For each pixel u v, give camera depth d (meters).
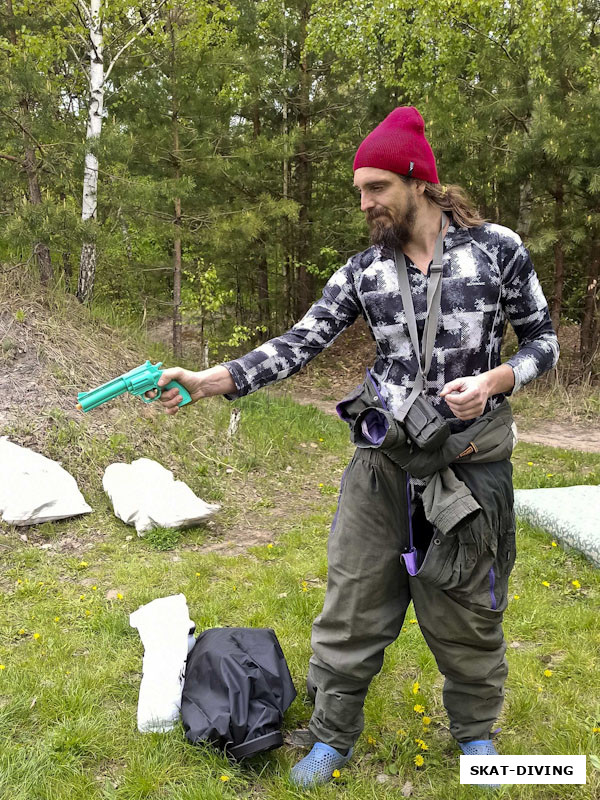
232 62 10.70
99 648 3.20
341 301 2.14
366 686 2.24
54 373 6.26
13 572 4.12
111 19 9.83
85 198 8.91
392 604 2.14
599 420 9.23
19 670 2.97
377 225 1.97
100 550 4.54
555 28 10.09
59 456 5.47
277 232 12.66
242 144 11.50
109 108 10.91
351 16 12.33
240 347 13.81
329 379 13.23
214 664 2.50
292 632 3.36
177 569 4.22
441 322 1.96
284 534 4.97
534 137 9.33
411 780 2.34
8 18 9.69
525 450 7.56
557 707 2.71
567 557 4.33
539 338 2.02
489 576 2.01
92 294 8.88
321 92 13.40
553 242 9.80
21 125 7.91
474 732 2.28
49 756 2.43
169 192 9.38
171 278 13.07
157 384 2.11
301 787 2.26
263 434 7.18
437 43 12.04
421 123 1.94
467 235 1.97
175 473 5.90
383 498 2.05
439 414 1.93
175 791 2.26
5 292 7.04
